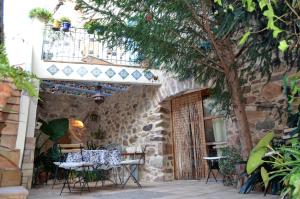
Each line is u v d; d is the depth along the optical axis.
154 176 6.51
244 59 4.08
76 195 4.04
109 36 3.58
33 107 5.43
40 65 5.93
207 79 4.48
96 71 6.35
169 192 4.11
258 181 3.51
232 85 3.95
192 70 4.23
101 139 8.41
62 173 6.65
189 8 3.24
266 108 4.51
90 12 3.53
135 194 3.98
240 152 4.58
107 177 6.63
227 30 2.81
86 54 6.64
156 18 3.35
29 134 5.27
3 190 2.60
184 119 6.55
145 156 6.87
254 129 4.64
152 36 3.46
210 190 4.09
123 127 7.76
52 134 6.83
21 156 4.65
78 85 7.10
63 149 6.08
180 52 3.79
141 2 3.27
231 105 4.65
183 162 6.42
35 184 6.01
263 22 2.54
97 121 8.81
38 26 6.06
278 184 3.19
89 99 8.94
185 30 3.62
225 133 5.64
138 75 6.68
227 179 4.55
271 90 4.47
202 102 6.22
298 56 2.88
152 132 6.86
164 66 4.23
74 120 8.52
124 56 6.75
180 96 6.73
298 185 1.24
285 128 4.15
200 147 6.05
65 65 6.15
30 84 2.21
